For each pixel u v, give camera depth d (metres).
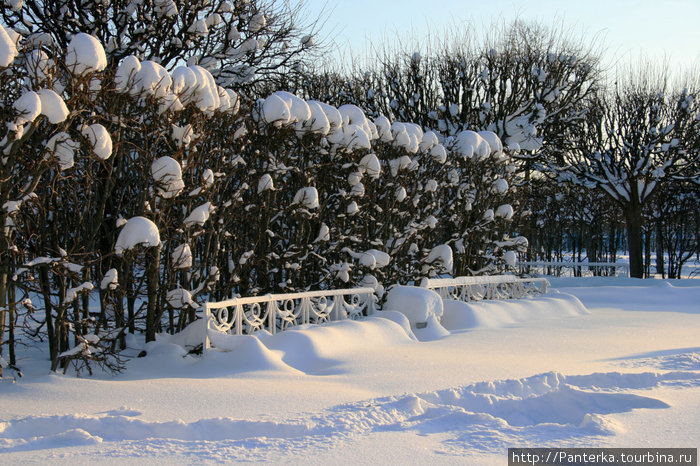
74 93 5.89
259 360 6.78
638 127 25.86
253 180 8.92
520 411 4.87
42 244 6.68
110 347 6.73
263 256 9.34
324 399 5.38
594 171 27.27
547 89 21.91
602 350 8.36
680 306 15.74
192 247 8.20
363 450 3.87
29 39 8.58
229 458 3.75
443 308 11.00
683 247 36.25
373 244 10.69
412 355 7.74
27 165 6.05
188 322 8.60
